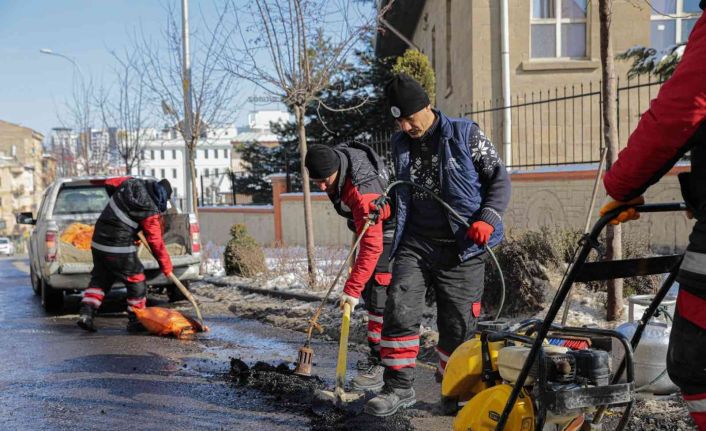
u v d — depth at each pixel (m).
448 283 4.24
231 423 4.57
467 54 13.66
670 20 13.14
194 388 5.45
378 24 11.27
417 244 4.30
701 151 2.27
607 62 5.95
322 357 6.35
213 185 24.69
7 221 87.50
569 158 13.22
